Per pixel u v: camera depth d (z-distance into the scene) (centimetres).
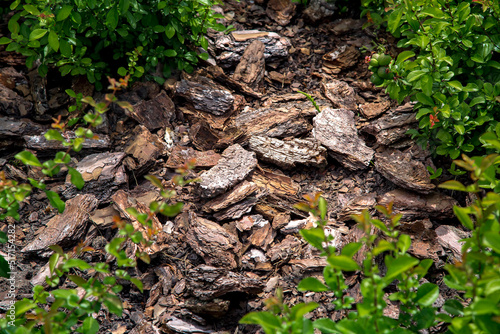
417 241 319
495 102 324
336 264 183
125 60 410
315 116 391
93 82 381
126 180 341
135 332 279
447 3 324
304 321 189
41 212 334
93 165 340
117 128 383
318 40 466
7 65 406
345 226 338
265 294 302
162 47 392
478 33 336
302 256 318
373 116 398
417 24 337
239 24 468
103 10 360
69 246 315
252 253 321
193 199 344
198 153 369
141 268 312
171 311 290
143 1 381
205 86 398
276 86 434
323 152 364
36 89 390
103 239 319
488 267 177
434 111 319
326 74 440
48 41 346
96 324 208
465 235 320
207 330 285
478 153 350
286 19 475
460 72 339
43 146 350
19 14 348
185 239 323
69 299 197
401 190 350
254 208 343
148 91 401
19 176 348
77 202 324
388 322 202
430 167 343
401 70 350
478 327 165
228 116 397
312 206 204
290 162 363
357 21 473
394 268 176
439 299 292
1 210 332
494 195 177
